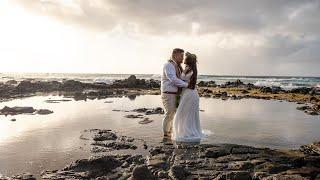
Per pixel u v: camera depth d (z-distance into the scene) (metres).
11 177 7.33
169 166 8.11
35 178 7.34
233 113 17.75
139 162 8.34
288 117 16.41
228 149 9.34
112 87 41.81
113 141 10.73
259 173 7.36
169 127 11.98
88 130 12.56
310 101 25.44
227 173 7.17
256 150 9.32
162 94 12.01
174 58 11.95
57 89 35.97
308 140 11.15
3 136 11.53
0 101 23.78
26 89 33.12
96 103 22.72
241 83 50.47
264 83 58.66
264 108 20.36
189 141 10.88
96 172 7.62
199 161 8.44
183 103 11.28
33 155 9.12
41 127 13.24
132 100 25.33
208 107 20.62
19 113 17.31
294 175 7.15
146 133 12.15
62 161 8.58
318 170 7.70
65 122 14.49
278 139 11.27
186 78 11.48
